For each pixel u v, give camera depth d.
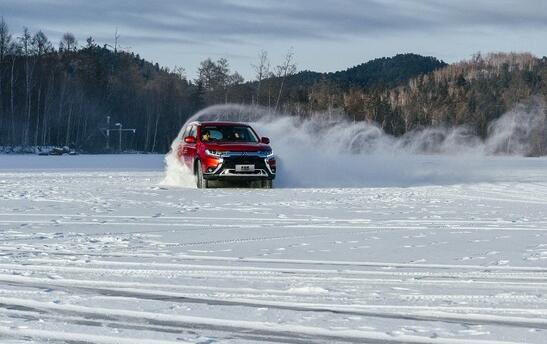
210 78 86.56
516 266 7.22
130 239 9.04
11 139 73.12
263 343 4.54
